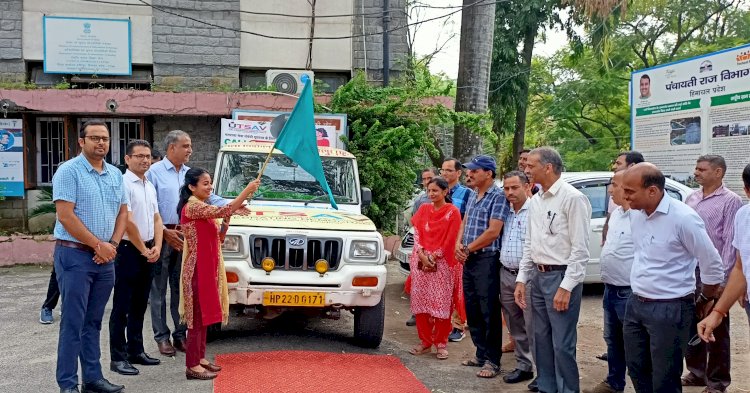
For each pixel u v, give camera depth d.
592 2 13.89
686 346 4.04
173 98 12.22
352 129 12.16
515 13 20.14
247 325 7.37
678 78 9.27
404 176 12.20
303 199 7.36
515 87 20.48
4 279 10.25
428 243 6.34
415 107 12.15
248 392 5.04
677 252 3.99
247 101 12.41
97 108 11.98
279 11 13.84
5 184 12.30
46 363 5.83
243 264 5.98
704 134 8.81
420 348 6.52
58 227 4.68
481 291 5.80
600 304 8.94
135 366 5.67
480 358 6.08
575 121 26.80
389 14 13.98
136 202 5.42
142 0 13.22
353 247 6.21
